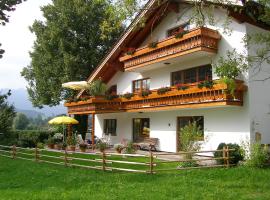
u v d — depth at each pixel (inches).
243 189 453.7
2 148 958.4
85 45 1460.4
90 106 1054.4
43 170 603.8
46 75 1435.8
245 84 717.3
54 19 1466.5
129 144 892.6
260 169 581.3
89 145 1040.2
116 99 1026.7
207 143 797.2
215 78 781.3
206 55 803.4
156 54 882.1
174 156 781.3
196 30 756.0
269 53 721.0
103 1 502.3
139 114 1053.2
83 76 1424.7
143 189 447.8
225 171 560.1
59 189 461.1
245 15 719.1
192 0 541.3
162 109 868.0
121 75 1127.6
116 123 1165.1
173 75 920.9
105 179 518.6
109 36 1432.1
